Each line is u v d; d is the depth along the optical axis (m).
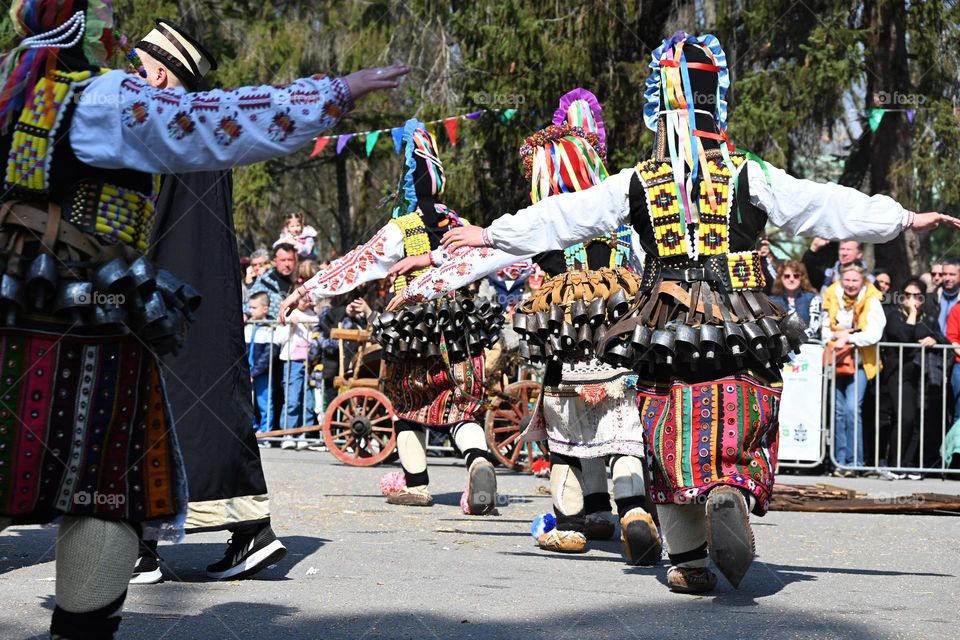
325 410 12.90
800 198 4.55
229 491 4.80
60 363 2.90
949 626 4.17
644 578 5.13
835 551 6.16
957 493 9.80
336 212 34.03
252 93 2.88
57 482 2.89
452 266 7.03
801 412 11.62
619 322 4.63
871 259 24.28
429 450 13.52
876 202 4.52
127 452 2.98
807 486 8.98
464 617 4.19
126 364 2.98
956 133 18.64
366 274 7.14
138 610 4.22
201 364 4.80
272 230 31.75
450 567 5.34
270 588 4.71
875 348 11.52
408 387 7.82
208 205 4.90
